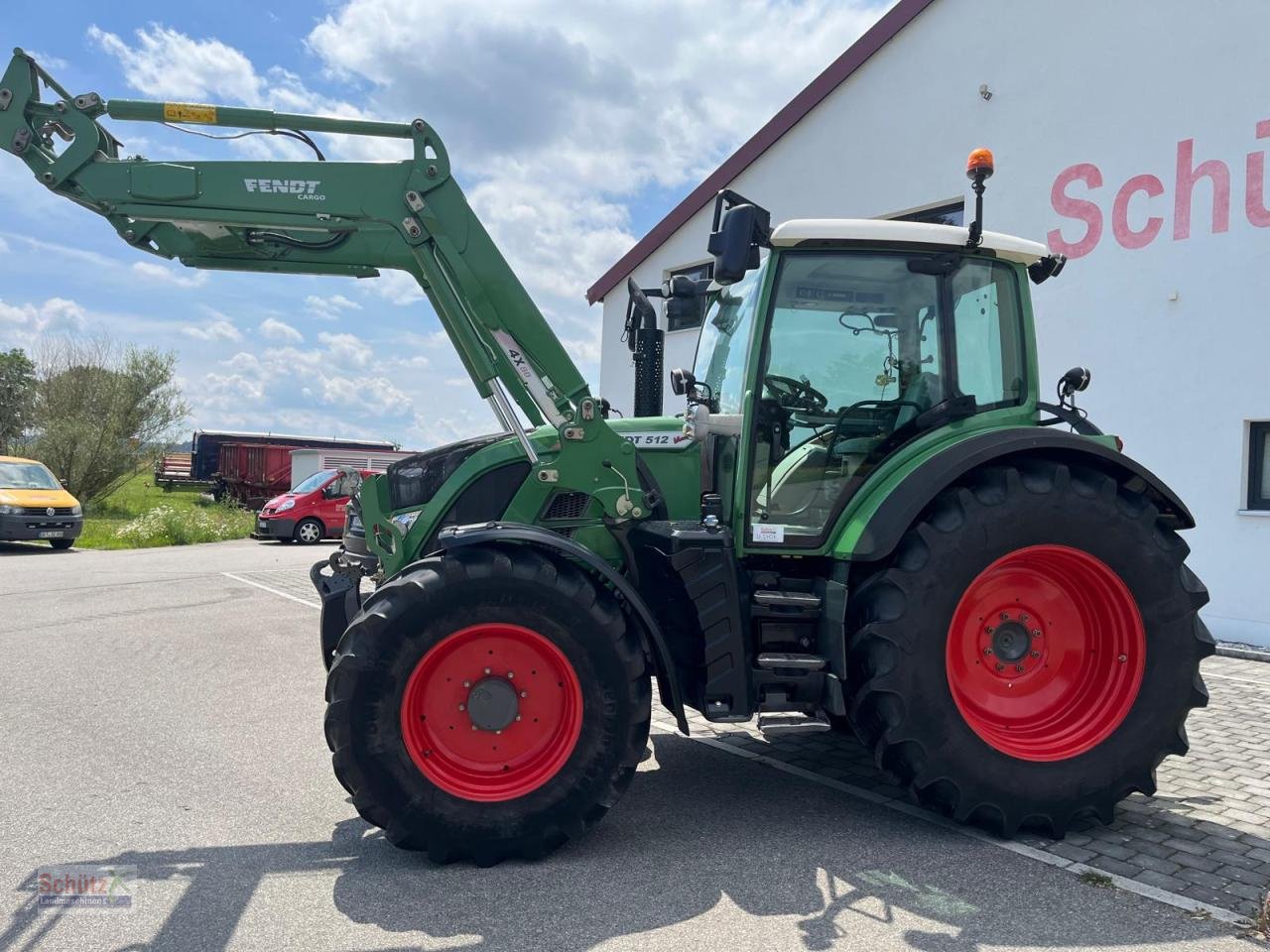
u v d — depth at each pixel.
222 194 3.79
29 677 6.26
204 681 6.18
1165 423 7.70
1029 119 8.66
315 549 17.52
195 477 33.88
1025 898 2.95
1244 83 7.20
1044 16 8.53
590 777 3.23
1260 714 5.32
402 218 3.85
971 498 3.53
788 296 3.92
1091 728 3.61
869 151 10.16
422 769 3.15
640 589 4.07
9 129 3.71
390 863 3.21
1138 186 7.85
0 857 3.26
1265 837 3.51
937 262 3.93
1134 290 7.88
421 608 3.15
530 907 2.85
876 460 3.97
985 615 3.71
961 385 4.07
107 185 3.76
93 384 26.03
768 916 2.80
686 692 3.83
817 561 4.02
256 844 3.38
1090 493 3.61
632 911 2.83
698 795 3.97
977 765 3.44
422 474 4.19
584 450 3.90
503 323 3.90
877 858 3.28
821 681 3.69
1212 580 7.45
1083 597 3.75
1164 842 3.46
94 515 25.31
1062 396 4.31
